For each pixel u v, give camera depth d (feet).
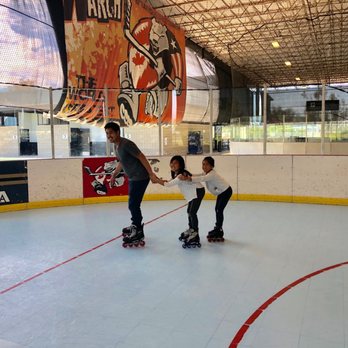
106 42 30.25
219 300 9.53
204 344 7.41
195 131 27.45
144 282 10.80
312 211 20.95
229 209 21.62
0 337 7.80
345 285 10.43
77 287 10.48
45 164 22.56
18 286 10.59
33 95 24.82
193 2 45.21
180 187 14.30
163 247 14.25
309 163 23.16
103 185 24.16
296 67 88.43
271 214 20.17
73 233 16.49
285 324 8.21
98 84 29.63
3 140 25.53
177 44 43.34
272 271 11.60
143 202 24.20
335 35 63.00
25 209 22.04
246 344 7.39
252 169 24.35
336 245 14.37
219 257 13.01
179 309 9.03
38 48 25.02
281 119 35.09
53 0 26.18
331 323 8.23
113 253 13.57
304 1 45.83
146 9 36.17
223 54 73.56
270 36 61.72
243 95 30.17
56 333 7.95
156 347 7.32
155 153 29.35
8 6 23.58
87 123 25.64
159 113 25.41
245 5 47.37
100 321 8.46
